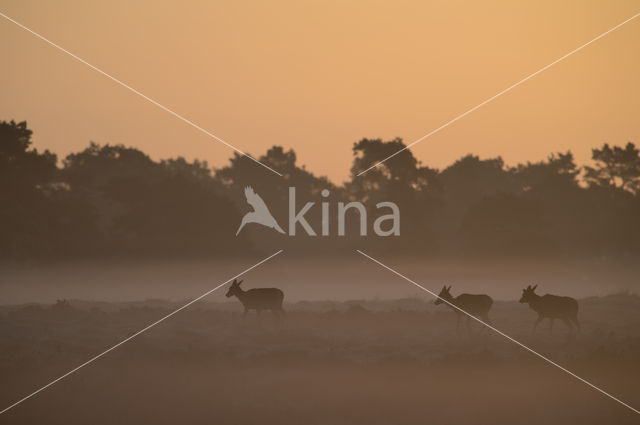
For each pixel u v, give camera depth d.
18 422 23.17
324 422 23.36
